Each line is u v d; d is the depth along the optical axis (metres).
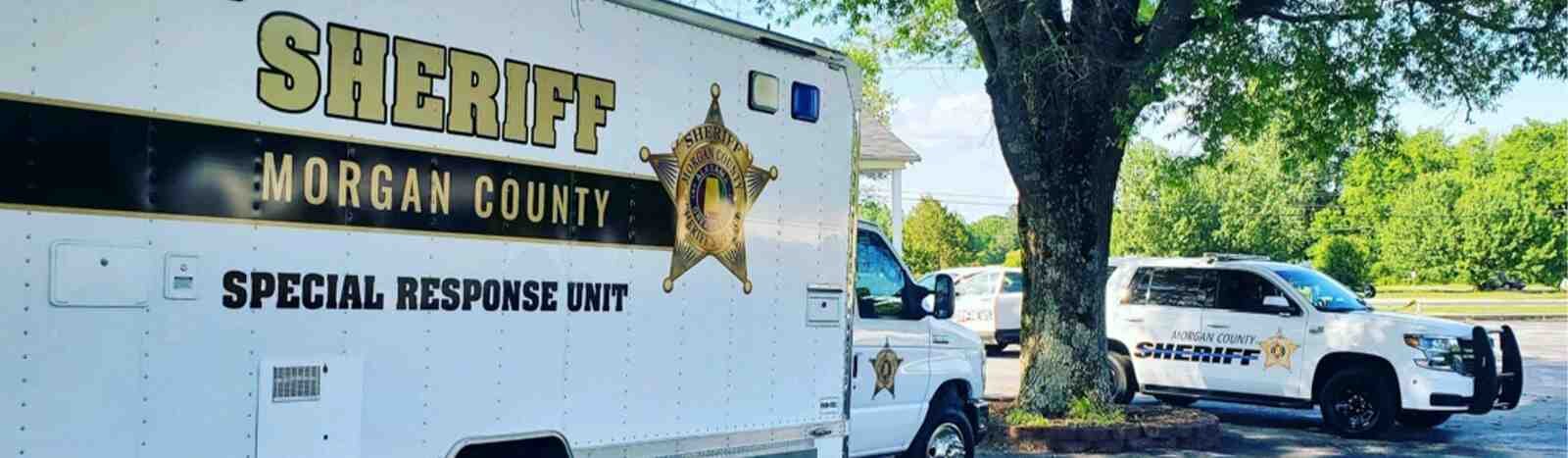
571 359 5.38
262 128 4.42
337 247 4.62
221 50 4.33
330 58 4.60
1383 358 12.98
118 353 4.10
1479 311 40.75
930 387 8.55
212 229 4.30
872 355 8.06
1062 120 12.00
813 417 6.52
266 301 4.44
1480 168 73.50
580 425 5.41
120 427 4.11
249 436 4.41
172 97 4.21
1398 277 70.31
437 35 4.90
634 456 5.62
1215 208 52.47
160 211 4.18
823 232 6.56
